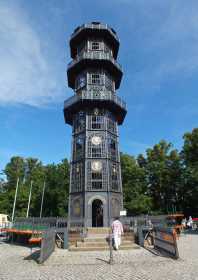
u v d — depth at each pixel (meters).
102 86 30.03
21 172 71.25
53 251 17.19
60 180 54.88
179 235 26.55
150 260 13.02
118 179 27.70
